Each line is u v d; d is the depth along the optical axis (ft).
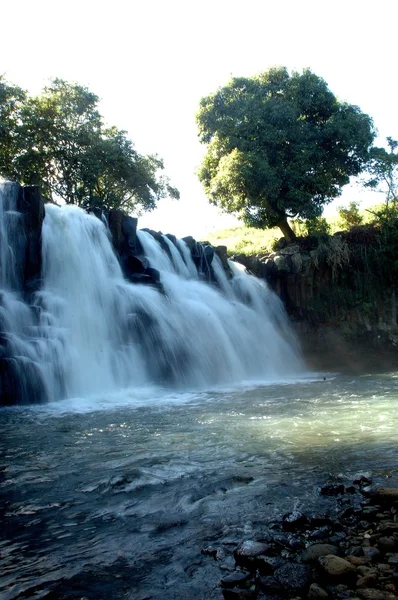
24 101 92.53
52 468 18.57
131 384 47.39
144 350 50.03
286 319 75.41
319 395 37.50
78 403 37.01
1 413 32.55
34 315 43.78
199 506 14.52
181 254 69.10
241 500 14.90
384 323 73.15
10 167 91.61
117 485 16.48
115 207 96.89
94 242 54.90
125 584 10.34
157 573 10.76
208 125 85.46
